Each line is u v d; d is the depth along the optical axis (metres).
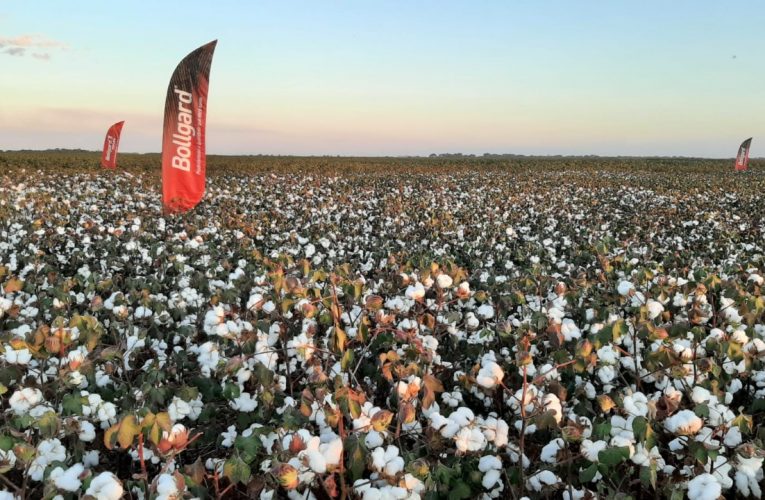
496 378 2.43
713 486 1.99
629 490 2.48
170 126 8.91
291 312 3.67
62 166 33.22
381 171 38.94
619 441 2.17
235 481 2.12
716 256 8.00
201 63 8.75
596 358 2.73
